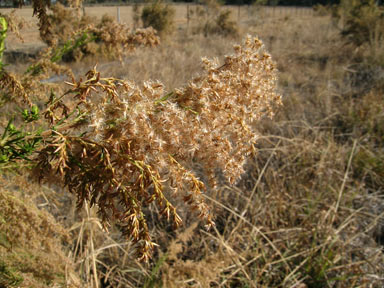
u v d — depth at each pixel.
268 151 4.37
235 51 1.16
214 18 19.25
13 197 1.43
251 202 3.54
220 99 1.03
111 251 2.93
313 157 4.23
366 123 5.11
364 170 4.17
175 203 3.28
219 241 2.83
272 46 11.27
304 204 3.56
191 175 0.95
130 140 0.86
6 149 0.92
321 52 10.95
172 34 14.98
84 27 1.95
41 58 1.80
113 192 0.90
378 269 2.92
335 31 15.41
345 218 3.46
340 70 8.06
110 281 2.67
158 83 0.98
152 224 3.31
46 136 0.93
